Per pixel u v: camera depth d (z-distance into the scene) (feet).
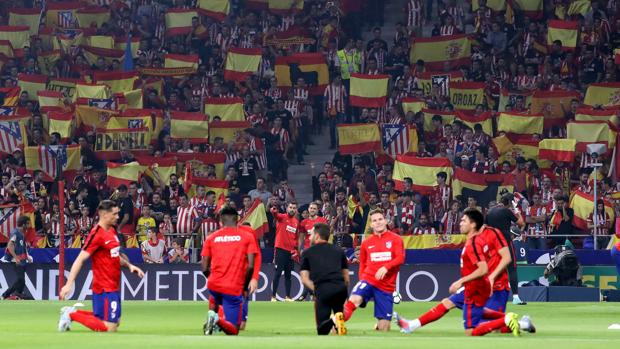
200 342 60.90
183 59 204.33
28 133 185.68
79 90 191.83
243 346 57.47
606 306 117.19
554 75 192.75
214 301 77.46
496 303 74.33
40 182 169.48
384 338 66.08
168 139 183.32
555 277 138.00
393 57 203.21
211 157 177.06
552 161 170.81
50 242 156.56
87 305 125.39
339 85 193.06
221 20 216.54
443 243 148.05
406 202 157.48
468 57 199.82
